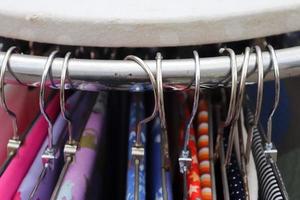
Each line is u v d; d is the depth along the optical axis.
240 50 0.41
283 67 0.34
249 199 0.40
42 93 0.34
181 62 0.33
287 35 0.41
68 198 0.36
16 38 0.37
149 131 0.45
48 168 0.38
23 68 0.33
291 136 0.62
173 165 0.48
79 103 0.45
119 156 0.54
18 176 0.38
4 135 0.48
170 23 0.34
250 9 0.34
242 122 0.45
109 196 0.55
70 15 0.35
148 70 0.33
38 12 0.35
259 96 0.34
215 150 0.44
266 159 0.40
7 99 0.48
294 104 0.63
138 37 0.35
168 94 0.51
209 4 0.35
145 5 0.36
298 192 0.57
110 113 0.54
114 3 0.36
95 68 0.33
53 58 0.34
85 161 0.39
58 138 0.41
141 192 0.37
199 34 0.35
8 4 0.36
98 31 0.35
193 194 0.38
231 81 0.34
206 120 0.46
